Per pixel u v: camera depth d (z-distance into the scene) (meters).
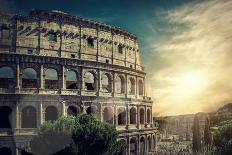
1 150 68.19
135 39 99.06
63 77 78.25
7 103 70.88
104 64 85.94
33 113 73.31
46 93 75.19
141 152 92.25
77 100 78.75
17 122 70.50
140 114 98.50
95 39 85.81
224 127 60.25
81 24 83.38
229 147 59.09
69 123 52.16
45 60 76.38
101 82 85.06
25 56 74.25
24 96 72.25
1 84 75.38
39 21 77.12
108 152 57.34
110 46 89.69
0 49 72.62
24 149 68.00
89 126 54.12
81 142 51.00
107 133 56.81
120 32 92.81
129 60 96.25
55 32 79.12
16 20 74.50
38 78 75.44
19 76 73.44
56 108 75.94
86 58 83.38
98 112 82.50
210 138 62.22
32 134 68.94
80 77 80.88
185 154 62.09
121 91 91.69
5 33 73.69
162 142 76.44
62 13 79.88
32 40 76.00
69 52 80.69
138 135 92.81
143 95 99.81
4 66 72.75
